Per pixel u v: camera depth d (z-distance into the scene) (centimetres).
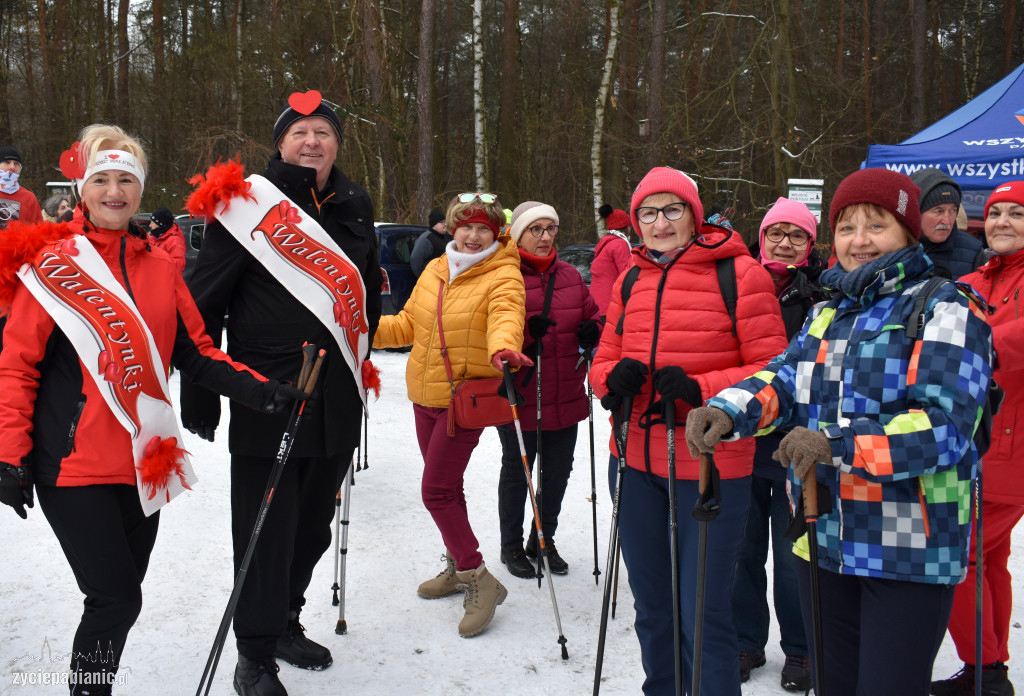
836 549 192
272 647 280
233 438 279
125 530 251
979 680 220
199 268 282
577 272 398
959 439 176
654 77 1588
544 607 357
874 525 187
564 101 2281
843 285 196
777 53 1577
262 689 274
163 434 245
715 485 200
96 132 240
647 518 251
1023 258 285
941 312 182
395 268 969
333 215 297
